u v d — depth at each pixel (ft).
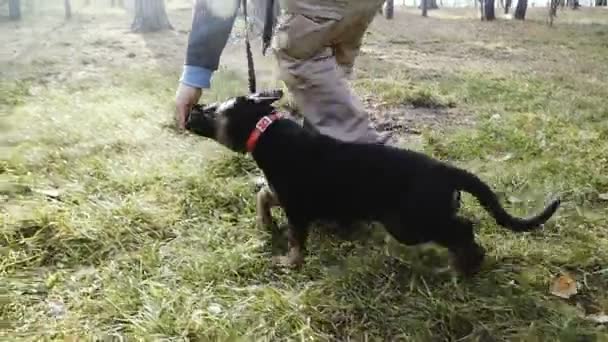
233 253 10.53
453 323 9.12
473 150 16.31
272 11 11.80
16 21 46.52
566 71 31.91
